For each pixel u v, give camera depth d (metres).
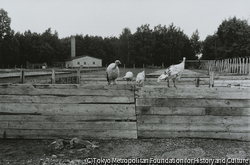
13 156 5.77
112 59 89.00
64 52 87.19
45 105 6.98
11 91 7.02
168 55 76.94
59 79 14.87
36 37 86.69
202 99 6.75
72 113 6.94
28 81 12.55
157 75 15.44
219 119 6.76
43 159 5.61
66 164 5.37
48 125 6.97
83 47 92.38
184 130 6.84
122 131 6.89
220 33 56.72
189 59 86.44
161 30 81.00
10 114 7.03
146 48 73.56
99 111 6.91
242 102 6.66
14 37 71.44
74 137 6.94
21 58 76.56
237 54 48.25
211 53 73.62
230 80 13.09
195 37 96.38
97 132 6.91
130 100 6.87
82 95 6.92
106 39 94.44
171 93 6.80
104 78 16.23
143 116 6.89
